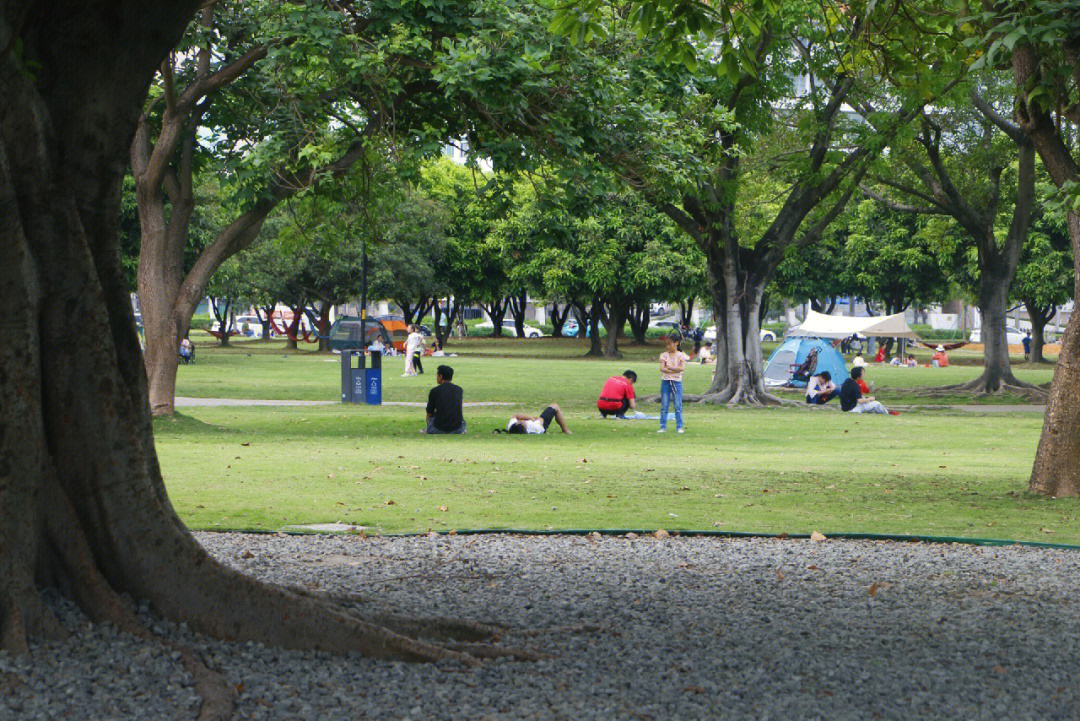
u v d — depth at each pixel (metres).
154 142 21.53
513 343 75.62
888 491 11.73
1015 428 21.55
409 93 17.83
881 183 34.81
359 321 60.19
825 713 4.12
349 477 12.33
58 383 4.55
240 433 18.59
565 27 8.38
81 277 4.58
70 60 4.59
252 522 9.31
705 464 14.27
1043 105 10.67
